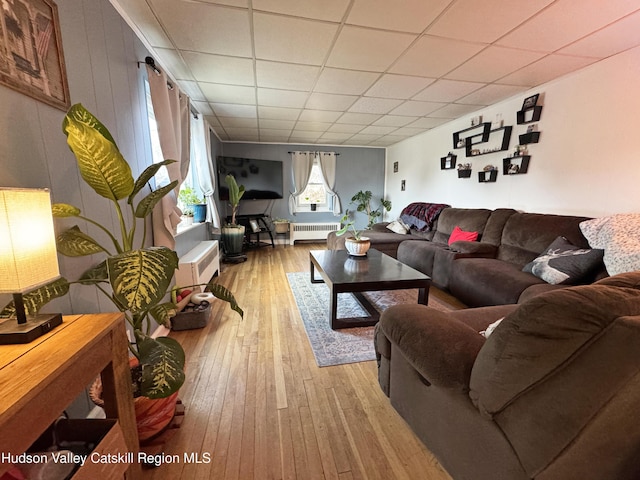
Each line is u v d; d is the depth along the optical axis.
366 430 1.34
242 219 5.40
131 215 1.84
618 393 0.58
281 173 5.77
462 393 0.94
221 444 1.25
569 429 0.64
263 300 2.91
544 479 0.72
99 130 1.06
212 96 3.08
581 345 0.62
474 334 1.08
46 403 0.61
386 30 1.83
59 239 1.06
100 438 0.84
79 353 0.70
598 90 2.31
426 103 3.33
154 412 1.18
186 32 1.88
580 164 2.48
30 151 1.04
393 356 1.38
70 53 1.27
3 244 0.69
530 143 2.92
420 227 4.34
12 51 0.95
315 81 2.67
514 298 2.10
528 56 2.19
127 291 0.84
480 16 1.68
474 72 2.48
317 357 1.90
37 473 0.69
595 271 1.96
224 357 1.90
